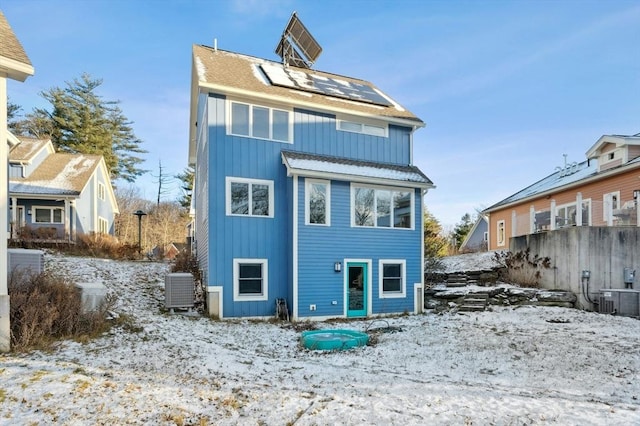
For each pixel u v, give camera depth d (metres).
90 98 36.38
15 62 6.41
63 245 19.12
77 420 3.91
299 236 12.53
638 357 7.19
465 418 4.20
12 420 3.86
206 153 12.77
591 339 8.60
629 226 13.04
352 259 13.29
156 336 7.95
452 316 12.11
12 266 8.75
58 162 24.22
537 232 15.29
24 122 33.06
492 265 17.59
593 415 4.34
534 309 12.27
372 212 13.77
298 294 12.39
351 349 8.49
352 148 14.34
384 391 5.20
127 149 39.72
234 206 12.42
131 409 4.21
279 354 7.98
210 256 11.95
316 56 18.14
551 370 6.60
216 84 12.09
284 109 13.37
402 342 9.03
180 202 47.78
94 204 24.03
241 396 4.80
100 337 7.36
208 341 8.41
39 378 4.91
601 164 17.17
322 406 4.51
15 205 20.38
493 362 7.20
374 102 15.55
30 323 6.56
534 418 4.22
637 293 11.61
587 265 12.91
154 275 15.46
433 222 40.72
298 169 12.27
